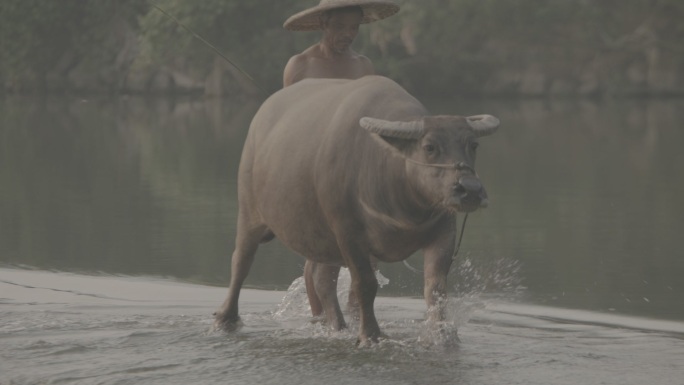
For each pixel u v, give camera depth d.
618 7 160.88
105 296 30.53
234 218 44.25
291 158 24.23
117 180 57.22
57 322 26.62
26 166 64.12
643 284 31.86
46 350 23.45
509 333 25.44
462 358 22.56
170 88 154.25
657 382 20.83
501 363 22.16
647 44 155.38
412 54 157.00
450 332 23.41
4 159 68.00
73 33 158.12
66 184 55.59
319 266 26.47
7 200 49.72
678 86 154.38
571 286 31.66
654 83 154.50
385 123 21.33
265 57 152.25
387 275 33.91
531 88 157.00
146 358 22.70
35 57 158.25
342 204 22.83
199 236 40.22
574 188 53.91
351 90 23.91
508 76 157.88
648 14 159.12
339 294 30.53
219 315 26.30
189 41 146.88
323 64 28.33
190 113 115.94
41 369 21.83
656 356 23.00
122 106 130.38
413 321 27.06
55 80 158.88
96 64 157.12
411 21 152.75
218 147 76.00
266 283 32.66
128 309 28.67
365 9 28.41
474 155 21.67
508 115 113.38
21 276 33.31
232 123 100.19
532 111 120.75
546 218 44.16
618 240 39.12
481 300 29.88
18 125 97.88
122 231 41.41
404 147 21.56
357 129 22.81
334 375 21.23
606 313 28.16
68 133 88.38
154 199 49.91
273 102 26.14
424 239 23.09
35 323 26.52
